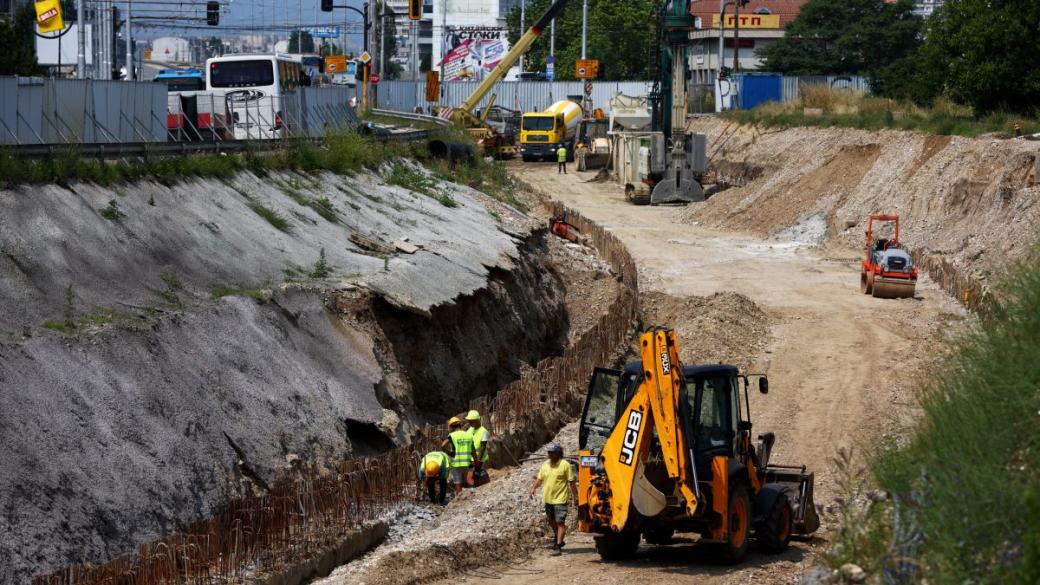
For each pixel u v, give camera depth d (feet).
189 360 82.02
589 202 275.39
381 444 94.84
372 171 158.30
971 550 45.60
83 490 66.08
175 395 77.87
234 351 86.58
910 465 58.18
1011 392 56.59
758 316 153.28
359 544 75.51
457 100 453.99
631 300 153.69
